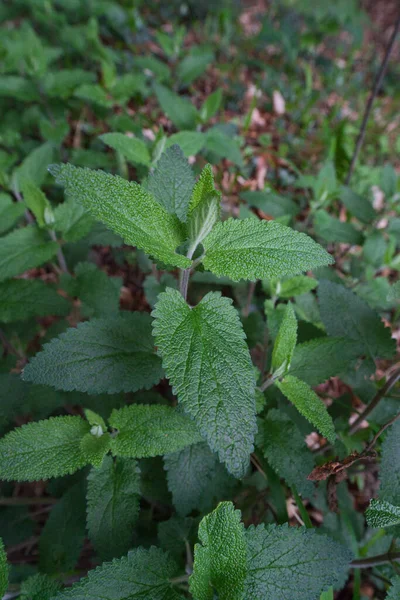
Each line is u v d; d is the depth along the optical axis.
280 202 0.40
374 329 0.28
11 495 0.29
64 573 0.23
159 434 0.21
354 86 0.74
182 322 0.17
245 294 0.37
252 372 0.16
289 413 0.28
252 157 0.52
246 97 0.64
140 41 0.66
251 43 0.73
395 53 0.88
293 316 0.20
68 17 0.65
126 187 0.17
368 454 0.21
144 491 0.26
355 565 0.24
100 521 0.20
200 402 0.15
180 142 0.32
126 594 0.17
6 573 0.17
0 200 0.30
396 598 0.19
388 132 0.67
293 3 0.82
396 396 0.25
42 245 0.27
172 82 0.55
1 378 0.24
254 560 0.18
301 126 0.62
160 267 0.20
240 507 0.28
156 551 0.19
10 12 0.62
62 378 0.20
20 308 0.26
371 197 0.52
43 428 0.21
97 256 0.43
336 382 0.39
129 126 0.43
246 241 0.17
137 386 0.20
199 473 0.23
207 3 0.75
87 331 0.21
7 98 0.50
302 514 0.22
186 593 0.21
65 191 0.16
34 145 0.46
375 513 0.18
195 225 0.17
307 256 0.17
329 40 0.85
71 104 0.49
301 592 0.18
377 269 0.38
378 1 0.97
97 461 0.19
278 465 0.22
